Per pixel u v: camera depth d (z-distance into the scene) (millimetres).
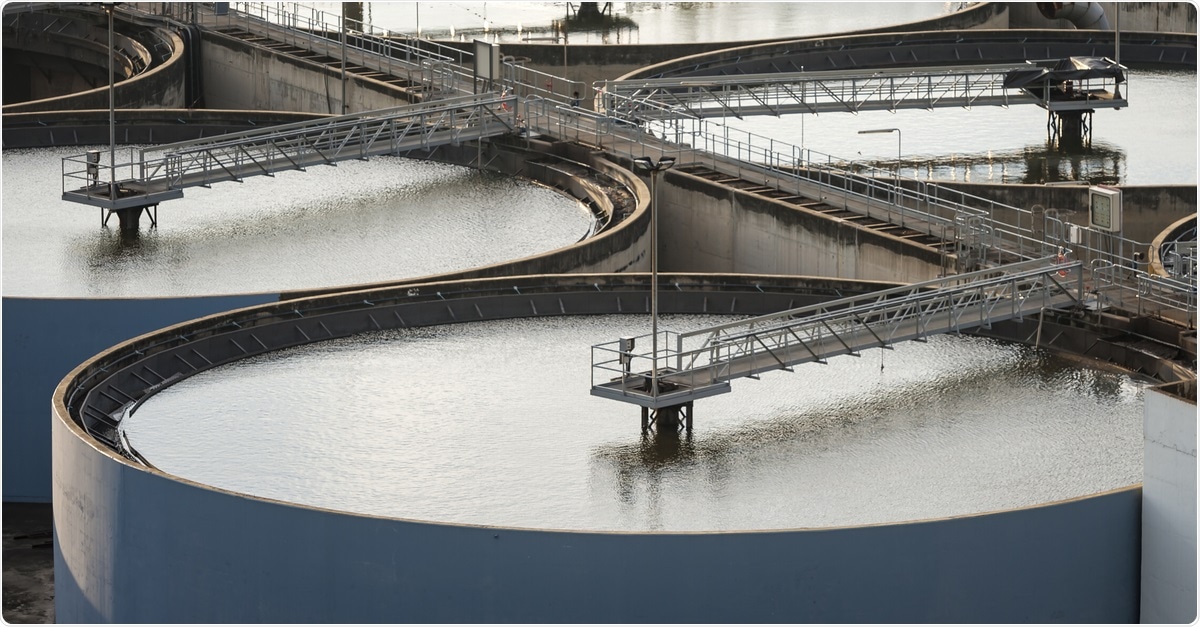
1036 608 47531
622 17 148625
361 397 58469
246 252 77375
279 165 85000
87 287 72438
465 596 45312
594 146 90250
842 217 82000
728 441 54875
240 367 61094
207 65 118062
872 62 121562
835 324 63875
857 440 55000
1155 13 135625
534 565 44969
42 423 66250
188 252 77250
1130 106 111688
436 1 151625
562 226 82188
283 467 53031
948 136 106125
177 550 48094
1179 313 63719
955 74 104438
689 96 102250
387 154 90188
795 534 44938
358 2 149000
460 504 50531
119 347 58375
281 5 132625
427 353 62688
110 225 80562
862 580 45500
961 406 57875
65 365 66000
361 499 50969
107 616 50594
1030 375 60812
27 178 87500
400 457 53688
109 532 49906
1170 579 48000
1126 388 59688
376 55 112938
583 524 49250
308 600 46406
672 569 44812
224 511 47000
